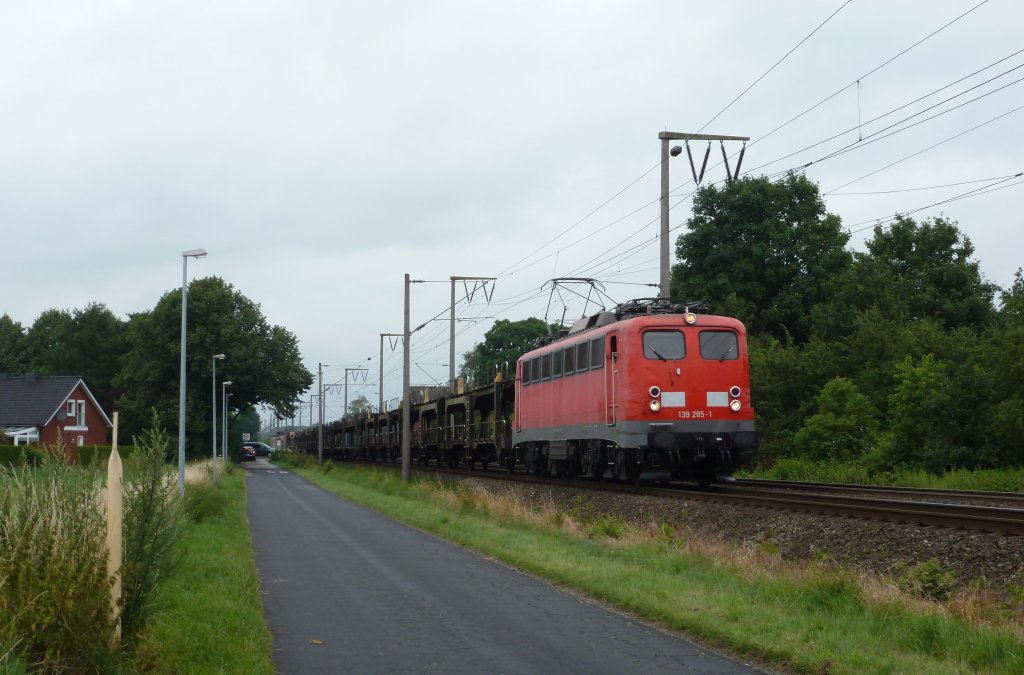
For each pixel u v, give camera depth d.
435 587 12.56
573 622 10.17
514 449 34.72
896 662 7.91
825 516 16.05
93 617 7.09
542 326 88.00
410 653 8.79
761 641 8.70
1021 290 33.59
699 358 23.22
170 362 76.12
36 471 7.97
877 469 28.95
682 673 8.00
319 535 19.56
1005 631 8.55
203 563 13.41
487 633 9.63
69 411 68.44
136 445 9.06
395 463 63.81
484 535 18.06
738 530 17.20
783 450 34.91
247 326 79.50
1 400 66.56
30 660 6.75
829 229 49.75
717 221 49.59
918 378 29.28
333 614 10.69
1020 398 27.55
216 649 8.41
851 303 46.38
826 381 36.59
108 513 7.41
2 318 110.38
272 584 12.87
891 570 13.02
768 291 49.41
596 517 21.11
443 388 60.44
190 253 26.28
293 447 138.50
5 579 6.81
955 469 26.89
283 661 8.52
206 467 37.47
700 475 24.30
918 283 53.31
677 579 12.15
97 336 99.00
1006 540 12.51
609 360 24.23
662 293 27.61
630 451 23.50
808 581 10.95
